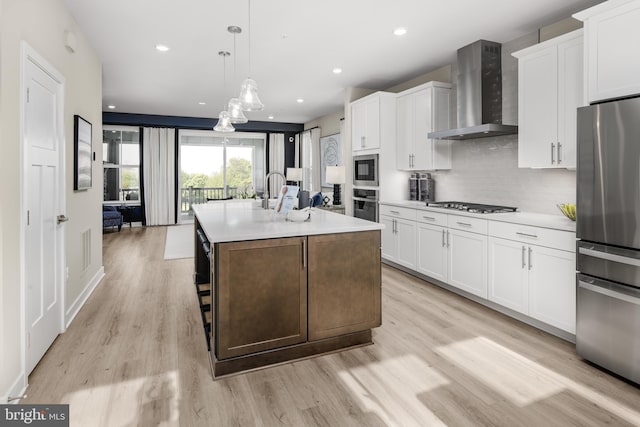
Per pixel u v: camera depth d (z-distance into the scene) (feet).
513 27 11.12
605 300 7.02
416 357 7.76
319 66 15.01
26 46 6.70
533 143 10.00
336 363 7.52
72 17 10.28
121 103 22.91
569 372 7.13
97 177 13.29
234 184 30.94
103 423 5.62
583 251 7.41
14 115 6.25
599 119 7.02
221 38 12.10
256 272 7.10
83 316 10.06
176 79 17.16
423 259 13.09
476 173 13.32
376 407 6.07
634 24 6.86
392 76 16.52
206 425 5.61
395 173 16.16
